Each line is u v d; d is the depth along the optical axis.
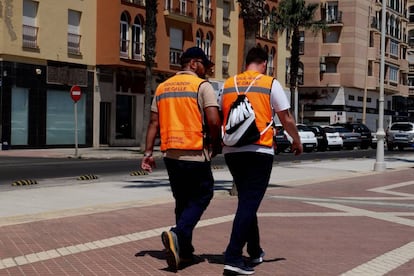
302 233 7.61
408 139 38.81
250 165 5.50
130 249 6.52
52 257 6.12
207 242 6.92
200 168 5.67
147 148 6.04
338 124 43.09
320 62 60.66
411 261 6.13
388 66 69.56
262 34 48.12
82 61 33.34
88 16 33.66
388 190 13.31
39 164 20.78
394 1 70.69
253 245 5.86
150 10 28.72
